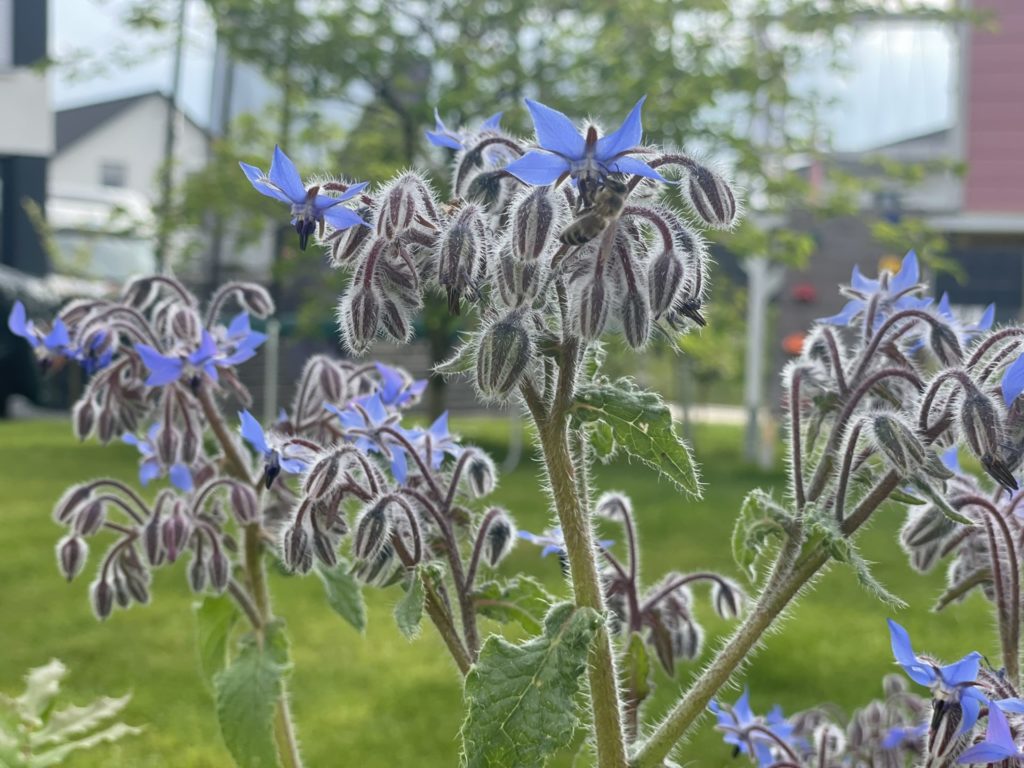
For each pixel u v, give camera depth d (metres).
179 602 0.68
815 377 0.21
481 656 0.17
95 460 1.32
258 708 0.24
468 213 0.17
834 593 0.68
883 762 0.26
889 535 0.91
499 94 1.44
